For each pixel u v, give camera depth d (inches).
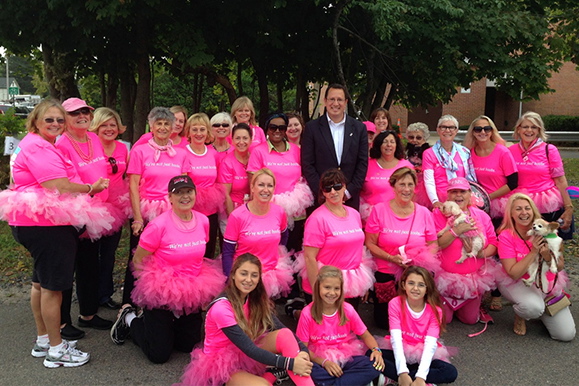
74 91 372.5
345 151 197.3
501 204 204.8
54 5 285.7
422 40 379.9
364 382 139.2
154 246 155.5
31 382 144.3
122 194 196.2
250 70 522.0
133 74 427.5
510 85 412.5
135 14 309.3
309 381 133.3
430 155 208.7
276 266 175.0
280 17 355.3
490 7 366.6
